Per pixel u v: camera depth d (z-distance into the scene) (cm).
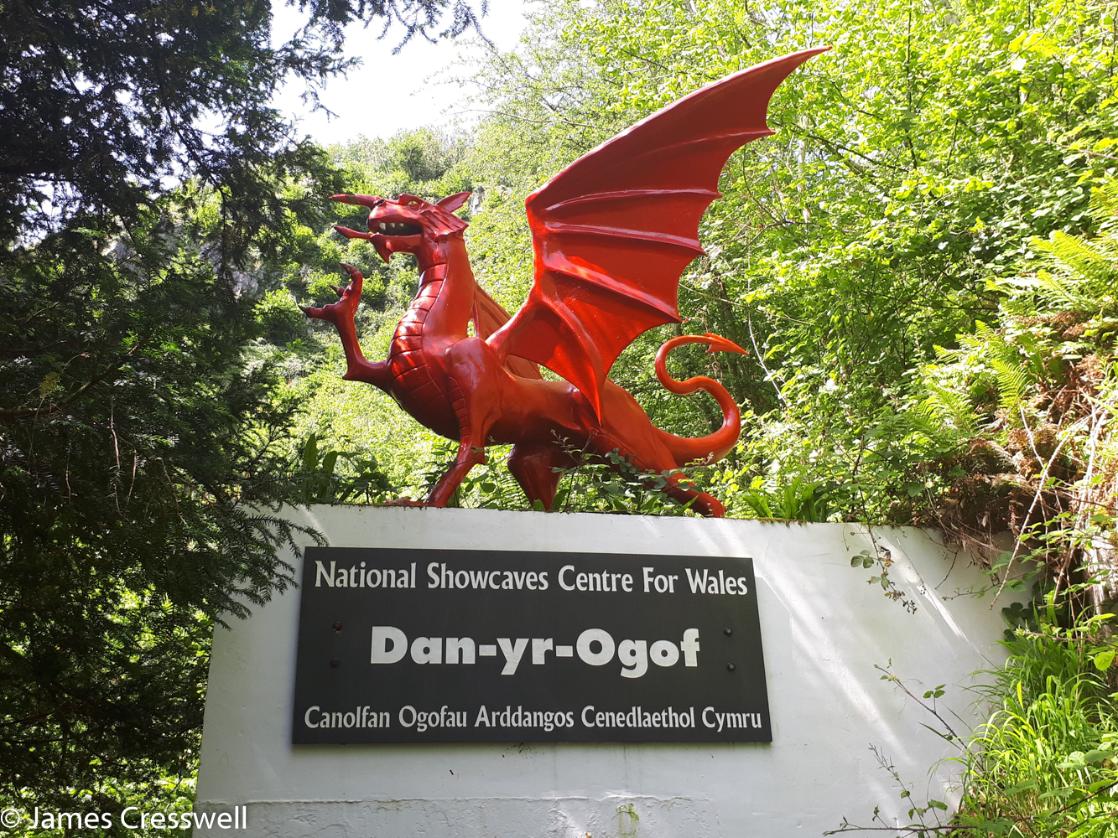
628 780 487
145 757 484
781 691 522
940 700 536
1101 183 703
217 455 422
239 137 629
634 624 514
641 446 629
